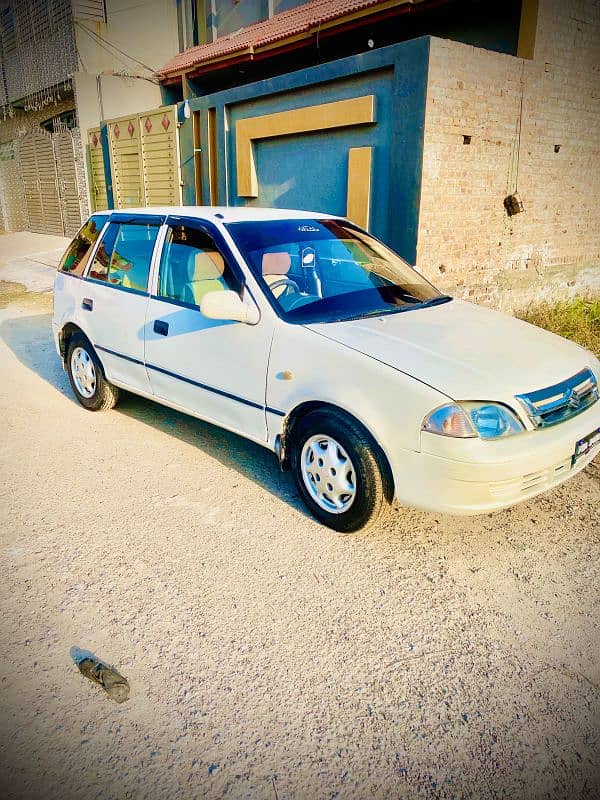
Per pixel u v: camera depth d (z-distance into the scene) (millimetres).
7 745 2137
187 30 16391
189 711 2287
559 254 9305
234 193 10250
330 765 2086
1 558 3209
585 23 8281
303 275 4016
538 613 2838
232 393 3826
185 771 2053
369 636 2684
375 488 3170
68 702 2320
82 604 2861
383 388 3033
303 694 2371
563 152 8688
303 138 8609
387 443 3031
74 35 15078
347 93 7812
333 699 2352
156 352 4344
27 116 19516
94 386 5219
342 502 3406
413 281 4398
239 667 2498
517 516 3664
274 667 2502
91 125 15641
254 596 2932
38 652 2566
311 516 3633
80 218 17906
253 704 2320
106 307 4789
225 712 2285
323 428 3316
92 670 2449
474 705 2334
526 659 2562
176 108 11000
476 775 2061
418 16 9758
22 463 4332
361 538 3418
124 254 4746
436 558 3246
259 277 3730
